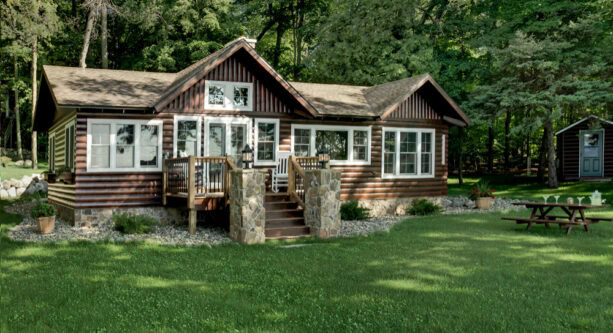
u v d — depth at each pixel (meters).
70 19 32.66
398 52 26.91
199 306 7.04
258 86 17.39
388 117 19.91
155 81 18.25
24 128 47.16
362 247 11.77
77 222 14.92
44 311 6.86
